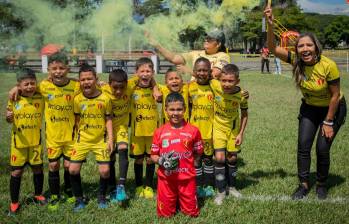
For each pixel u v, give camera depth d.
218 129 4.43
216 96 4.38
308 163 4.51
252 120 9.04
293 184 4.92
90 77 4.02
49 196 4.50
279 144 6.89
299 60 4.26
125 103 4.41
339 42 63.81
